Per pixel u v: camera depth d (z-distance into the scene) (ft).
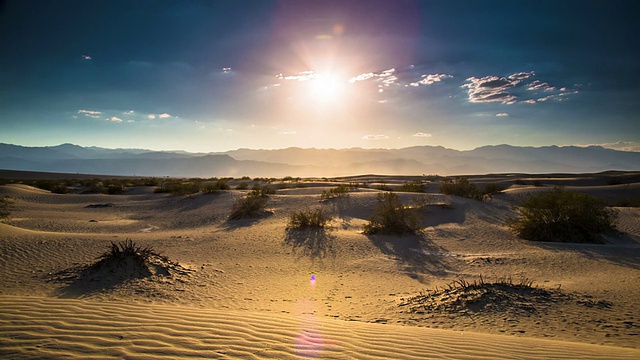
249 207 73.46
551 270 36.63
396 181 182.09
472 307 23.99
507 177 216.95
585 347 16.56
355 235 53.88
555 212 54.49
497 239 53.62
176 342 14.26
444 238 53.72
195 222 71.05
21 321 15.61
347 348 14.84
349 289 30.48
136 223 71.92
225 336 15.28
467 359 14.42
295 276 34.58
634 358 14.93
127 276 31.63
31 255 38.27
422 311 23.99
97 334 14.62
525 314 22.74
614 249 46.24
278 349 14.20
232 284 31.27
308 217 60.29
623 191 120.16
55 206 95.04
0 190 112.68
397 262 40.52
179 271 34.27
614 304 24.50
